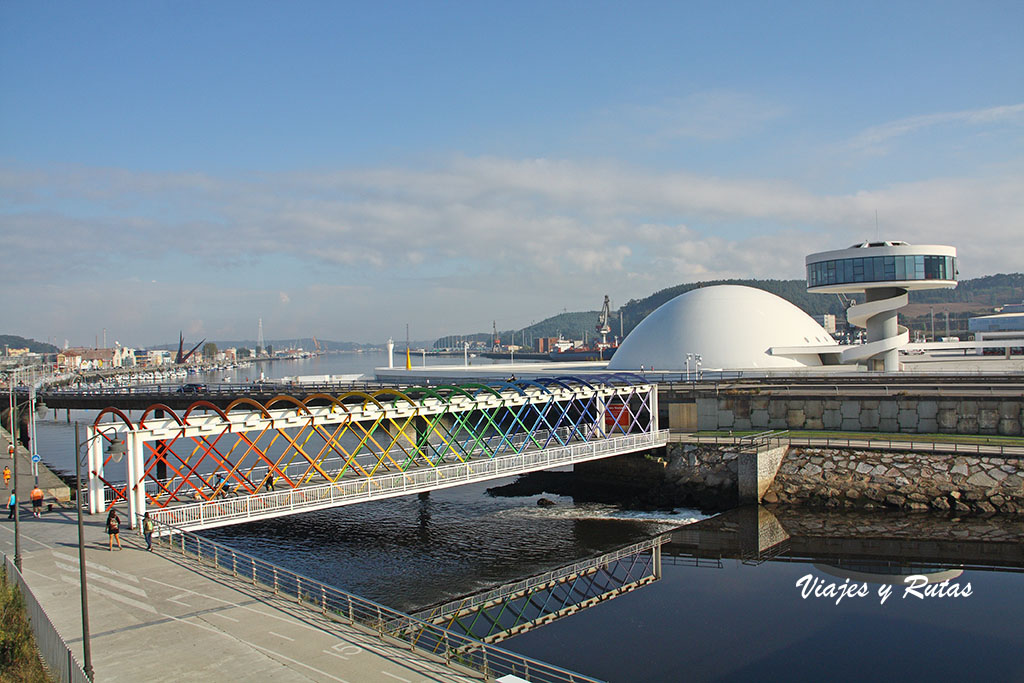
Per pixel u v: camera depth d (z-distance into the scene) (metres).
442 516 56.22
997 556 43.28
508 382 60.47
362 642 23.50
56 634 21.00
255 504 38.69
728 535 49.62
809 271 98.94
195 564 31.12
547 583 40.53
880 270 91.50
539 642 32.19
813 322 117.94
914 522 50.81
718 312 111.50
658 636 32.72
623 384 66.88
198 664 21.42
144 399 110.81
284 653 22.34
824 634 32.75
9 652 23.11
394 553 46.50
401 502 61.28
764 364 104.69
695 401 74.44
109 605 26.14
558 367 133.62
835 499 56.16
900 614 35.03
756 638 32.41
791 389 74.12
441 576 41.91
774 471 59.41
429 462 49.22
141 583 28.56
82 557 20.03
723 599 37.47
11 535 35.16
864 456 57.91
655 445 62.75
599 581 40.75
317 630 24.36
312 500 39.94
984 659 29.95
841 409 68.38
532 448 63.50
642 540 48.97
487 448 55.00
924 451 56.25
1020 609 35.31
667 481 62.00
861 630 33.19
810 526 51.00
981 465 53.84
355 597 25.78
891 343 92.12
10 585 27.30
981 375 80.62
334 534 51.19
